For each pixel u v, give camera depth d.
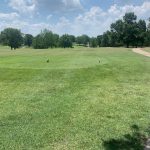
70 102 11.77
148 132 8.45
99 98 12.63
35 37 140.25
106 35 132.50
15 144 7.38
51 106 11.08
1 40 144.12
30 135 8.01
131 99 12.58
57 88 14.78
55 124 8.96
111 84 16.34
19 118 9.54
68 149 7.10
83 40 176.50
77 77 18.48
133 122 9.33
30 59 32.72
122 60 31.83
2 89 14.52
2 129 8.48
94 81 17.23
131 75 20.14
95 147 7.24
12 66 24.09
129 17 129.50
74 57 35.91
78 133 8.21
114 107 11.12
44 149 7.09
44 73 19.78
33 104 11.37
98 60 30.66
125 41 126.50
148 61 31.61
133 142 7.63
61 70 21.12
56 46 137.38
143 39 124.81
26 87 15.09
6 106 11.05
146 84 16.72
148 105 11.55
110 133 8.27
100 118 9.66
